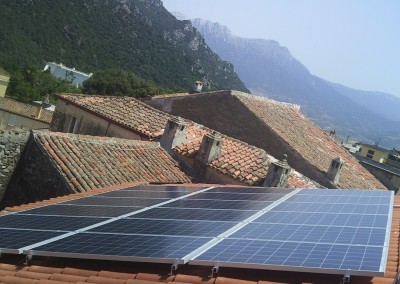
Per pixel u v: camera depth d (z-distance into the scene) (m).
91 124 23.69
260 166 19.45
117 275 6.86
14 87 82.56
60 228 8.38
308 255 6.00
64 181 14.79
